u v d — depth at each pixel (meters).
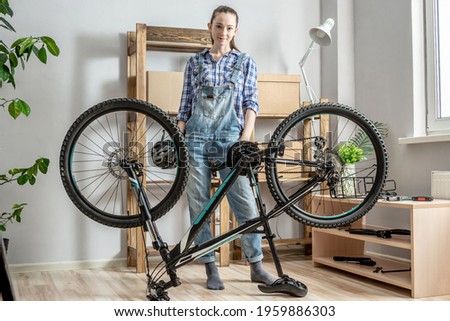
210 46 3.42
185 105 2.72
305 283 2.88
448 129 3.14
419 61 3.31
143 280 2.98
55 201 3.29
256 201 2.30
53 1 3.30
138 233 3.17
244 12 3.76
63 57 3.31
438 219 2.63
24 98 3.23
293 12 3.88
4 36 3.19
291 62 3.87
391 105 3.47
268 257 3.71
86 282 2.92
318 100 3.77
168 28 3.32
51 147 3.28
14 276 3.08
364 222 3.62
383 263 3.21
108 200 3.38
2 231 3.17
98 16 3.39
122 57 3.44
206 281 2.92
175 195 2.21
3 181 3.16
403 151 3.35
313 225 2.18
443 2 3.24
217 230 3.59
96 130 3.37
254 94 2.67
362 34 3.75
